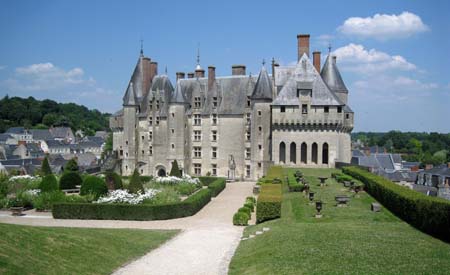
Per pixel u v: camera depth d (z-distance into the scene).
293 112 68.88
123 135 84.88
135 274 21.98
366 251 22.05
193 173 81.69
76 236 26.30
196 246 28.38
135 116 84.19
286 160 69.38
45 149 172.62
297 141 69.19
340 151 72.06
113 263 23.61
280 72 77.38
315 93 69.06
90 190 46.16
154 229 34.66
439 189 70.69
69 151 178.25
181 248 27.75
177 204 40.75
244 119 77.44
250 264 22.64
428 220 26.20
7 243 21.73
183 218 40.56
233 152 78.56
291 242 24.84
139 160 84.69
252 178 74.56
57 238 24.84
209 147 80.25
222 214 42.88
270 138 73.38
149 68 87.19
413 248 22.53
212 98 80.06
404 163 126.00
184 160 80.06
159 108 82.31
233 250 27.23
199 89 81.19
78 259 22.77
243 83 80.38
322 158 69.75
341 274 18.81
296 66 71.56
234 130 78.44
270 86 74.56
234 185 68.75
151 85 86.00
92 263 22.78
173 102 79.69
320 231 27.08
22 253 21.16
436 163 147.25
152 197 43.59
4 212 42.97
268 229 30.84
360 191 43.22
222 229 34.88
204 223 37.94
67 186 57.59
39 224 36.53
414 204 28.69
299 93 69.00
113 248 26.00
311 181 51.72
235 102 79.19
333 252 22.11
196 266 23.50
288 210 36.72
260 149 73.88
